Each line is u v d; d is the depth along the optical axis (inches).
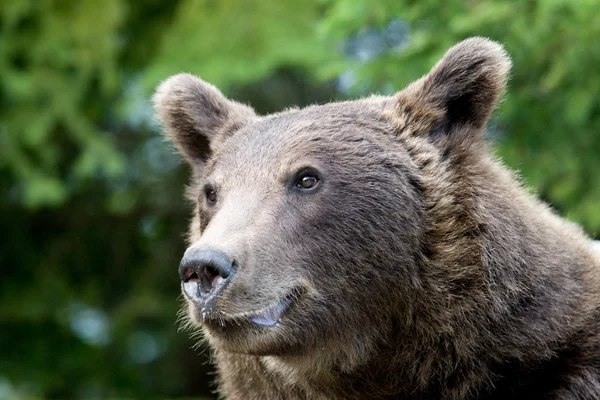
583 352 307.3
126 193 899.4
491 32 530.3
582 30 512.1
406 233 306.5
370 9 542.0
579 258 326.0
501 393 309.0
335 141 313.0
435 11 541.0
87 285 957.2
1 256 941.8
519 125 561.6
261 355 300.0
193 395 955.3
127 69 935.0
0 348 927.0
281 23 784.3
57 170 898.7
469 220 308.3
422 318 307.3
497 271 303.0
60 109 824.3
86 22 839.7
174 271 932.6
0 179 880.9
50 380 919.0
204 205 323.6
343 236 303.3
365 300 306.2
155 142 927.0
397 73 558.9
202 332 325.7
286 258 294.0
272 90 885.8
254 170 309.6
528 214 318.3
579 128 554.3
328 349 306.8
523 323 303.3
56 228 957.8
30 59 829.2
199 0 805.2
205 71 766.5
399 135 323.6
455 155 319.3
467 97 328.2
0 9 815.1
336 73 593.0
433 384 311.7
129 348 951.6
